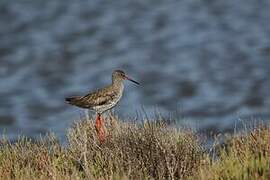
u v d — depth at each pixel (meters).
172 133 13.99
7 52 57.28
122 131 14.08
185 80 45.88
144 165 13.25
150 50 56.25
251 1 76.88
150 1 78.12
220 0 77.88
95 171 13.23
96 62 52.78
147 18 69.38
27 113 38.75
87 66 51.81
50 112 38.81
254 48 55.34
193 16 69.75
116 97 15.38
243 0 77.62
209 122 32.84
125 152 13.45
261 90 41.72
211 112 36.16
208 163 13.30
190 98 40.47
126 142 13.55
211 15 70.12
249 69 48.06
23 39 62.19
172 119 16.06
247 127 16.89
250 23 65.81
